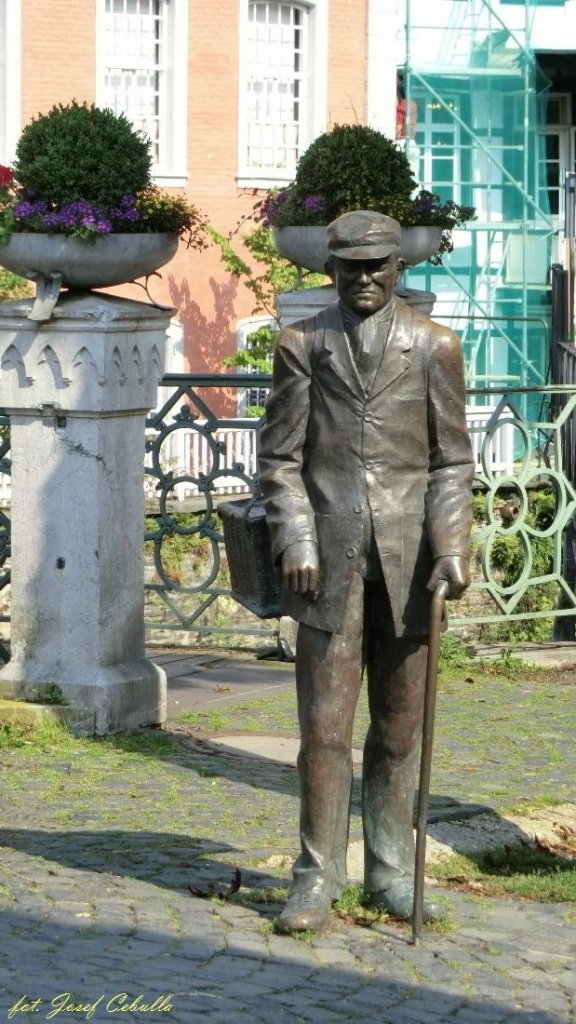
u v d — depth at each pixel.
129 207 11.23
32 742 11.09
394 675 7.37
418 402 7.23
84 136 11.22
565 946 7.33
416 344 7.22
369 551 7.21
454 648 14.40
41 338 11.31
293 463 7.29
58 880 7.91
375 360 7.17
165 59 37.16
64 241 11.06
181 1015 6.20
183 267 36.69
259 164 38.25
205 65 37.50
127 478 11.59
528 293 38.47
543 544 16.89
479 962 7.02
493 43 39.09
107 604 11.47
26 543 11.52
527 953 7.20
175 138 37.31
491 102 39.09
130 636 11.70
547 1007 6.52
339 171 12.38
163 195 11.42
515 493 17.12
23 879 7.90
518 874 8.80
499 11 39.94
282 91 38.34
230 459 24.89
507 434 18.36
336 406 7.20
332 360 7.18
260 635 14.67
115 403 11.34
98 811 9.41
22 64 35.75
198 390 35.69
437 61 38.97
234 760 10.87
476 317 36.47
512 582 17.09
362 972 6.79
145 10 36.91
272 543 7.27
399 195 12.45
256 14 37.94
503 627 16.58
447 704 12.77
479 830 9.27
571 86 43.84
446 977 6.80
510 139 39.16
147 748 11.10
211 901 7.65
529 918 7.76
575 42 40.72
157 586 14.74
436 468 7.29
